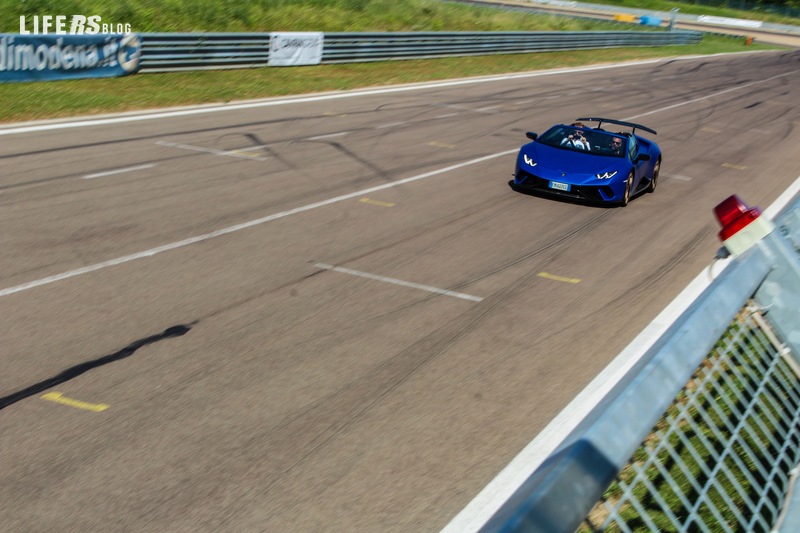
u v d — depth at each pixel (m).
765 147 20.50
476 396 5.91
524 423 5.57
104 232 9.03
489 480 4.82
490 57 34.50
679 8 82.81
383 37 28.39
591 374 6.47
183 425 5.16
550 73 32.81
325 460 4.88
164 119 16.08
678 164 17.28
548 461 1.75
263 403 5.54
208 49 21.84
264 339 6.60
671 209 12.94
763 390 2.91
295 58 24.95
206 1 29.70
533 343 7.01
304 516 4.31
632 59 41.91
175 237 9.09
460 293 8.15
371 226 10.29
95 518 4.16
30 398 5.36
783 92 33.84
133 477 4.55
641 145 13.98
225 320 6.92
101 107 16.28
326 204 11.12
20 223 9.07
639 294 8.59
